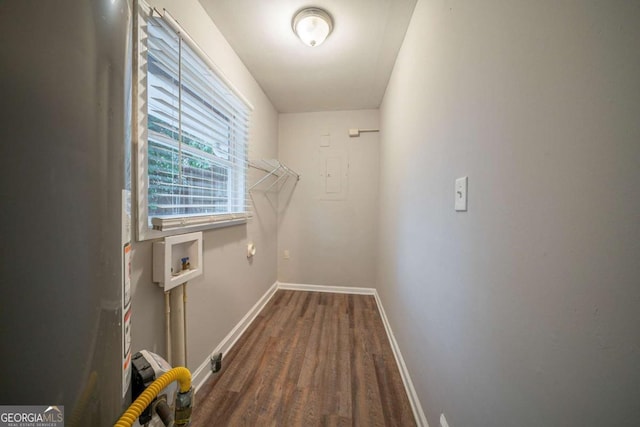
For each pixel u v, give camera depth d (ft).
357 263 9.11
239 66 5.71
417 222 3.99
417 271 3.95
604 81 1.08
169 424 1.57
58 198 1.07
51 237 1.06
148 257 3.18
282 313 7.29
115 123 1.31
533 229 1.49
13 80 0.97
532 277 1.49
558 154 1.31
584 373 1.17
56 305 1.09
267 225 8.12
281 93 7.63
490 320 1.94
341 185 9.10
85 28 1.15
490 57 1.98
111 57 1.27
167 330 3.47
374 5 4.19
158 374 1.77
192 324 4.09
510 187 1.71
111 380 1.31
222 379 4.44
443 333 2.87
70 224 1.11
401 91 5.24
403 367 4.56
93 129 1.18
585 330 1.17
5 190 0.97
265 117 7.64
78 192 1.13
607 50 1.07
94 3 1.18
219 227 4.97
